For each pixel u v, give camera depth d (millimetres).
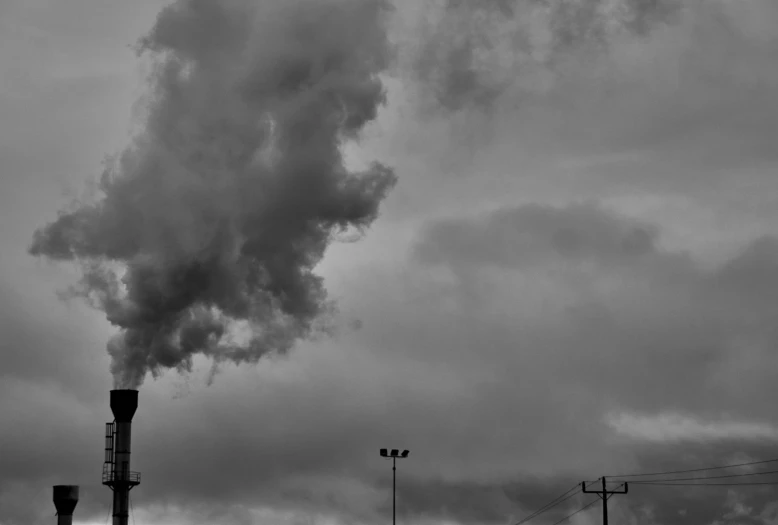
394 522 118312
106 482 97562
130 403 98812
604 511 105938
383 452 121125
